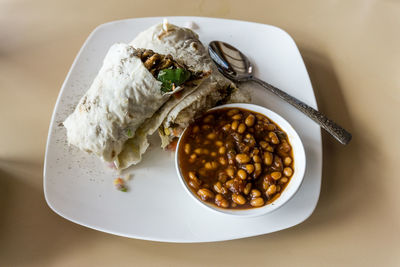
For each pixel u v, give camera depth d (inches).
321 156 12.0
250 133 11.7
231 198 10.7
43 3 17.7
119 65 11.4
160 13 17.3
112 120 11.2
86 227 11.3
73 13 17.3
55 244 10.9
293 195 10.4
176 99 11.9
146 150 12.5
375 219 11.6
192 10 17.4
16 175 12.2
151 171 12.0
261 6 17.8
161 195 11.5
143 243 11.0
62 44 16.1
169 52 12.4
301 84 13.9
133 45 13.0
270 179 10.9
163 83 11.2
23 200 11.7
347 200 11.9
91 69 14.3
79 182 11.6
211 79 12.5
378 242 11.1
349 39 16.6
